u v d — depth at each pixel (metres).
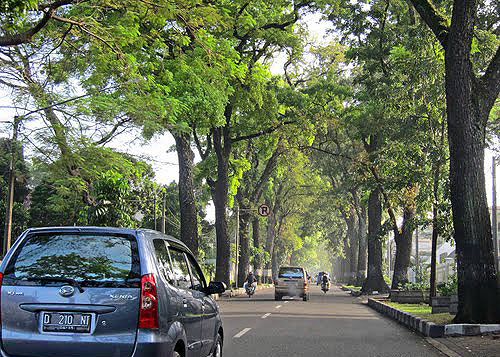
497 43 17.52
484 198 13.59
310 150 48.91
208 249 73.88
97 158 18.73
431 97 19.84
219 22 15.43
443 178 20.00
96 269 5.67
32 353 5.51
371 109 31.44
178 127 20.30
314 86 37.62
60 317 5.55
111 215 21.42
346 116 37.50
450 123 13.85
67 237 5.85
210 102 22.30
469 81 13.74
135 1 13.84
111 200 21.67
